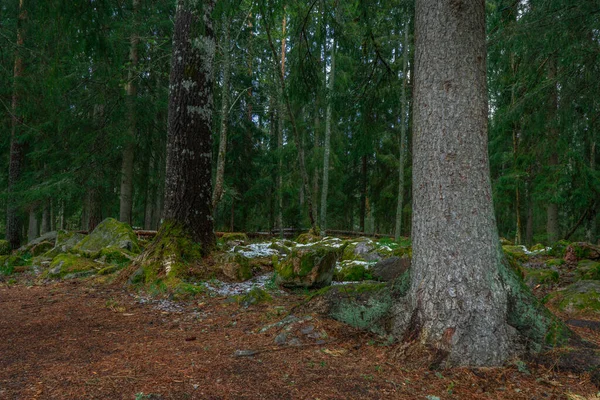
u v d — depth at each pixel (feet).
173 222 22.84
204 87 23.58
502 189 44.65
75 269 25.07
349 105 22.65
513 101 36.78
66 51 19.12
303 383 9.09
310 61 22.31
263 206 70.18
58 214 65.72
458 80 11.25
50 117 42.55
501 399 8.67
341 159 72.69
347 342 11.87
